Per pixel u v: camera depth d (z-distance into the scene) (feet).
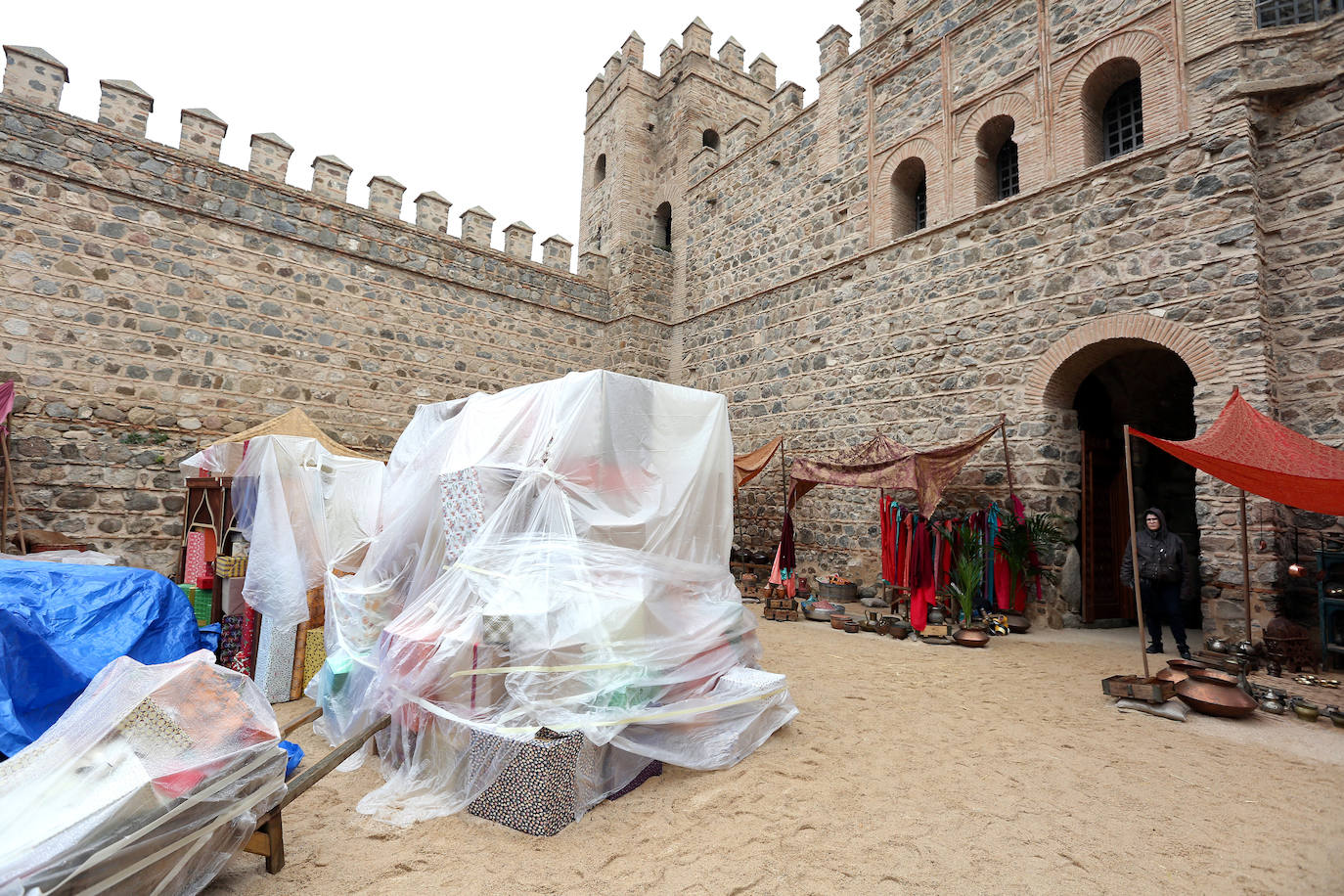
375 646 12.82
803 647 22.03
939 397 30.60
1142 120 24.85
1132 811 9.96
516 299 44.19
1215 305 21.95
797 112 39.91
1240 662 17.93
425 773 10.58
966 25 30.89
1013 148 30.40
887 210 34.12
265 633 14.74
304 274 35.42
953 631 23.26
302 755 10.66
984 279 29.19
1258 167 22.27
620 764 10.63
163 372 30.68
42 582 11.30
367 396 37.17
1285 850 8.83
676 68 51.85
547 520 11.97
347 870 8.07
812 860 8.48
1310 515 20.72
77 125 29.17
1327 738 13.46
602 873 8.14
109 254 29.63
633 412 13.69
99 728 6.53
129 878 5.98
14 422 26.94
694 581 13.44
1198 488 21.95
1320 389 20.56
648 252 48.70
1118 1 25.45
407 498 15.28
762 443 40.32
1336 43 20.90
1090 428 30.14
